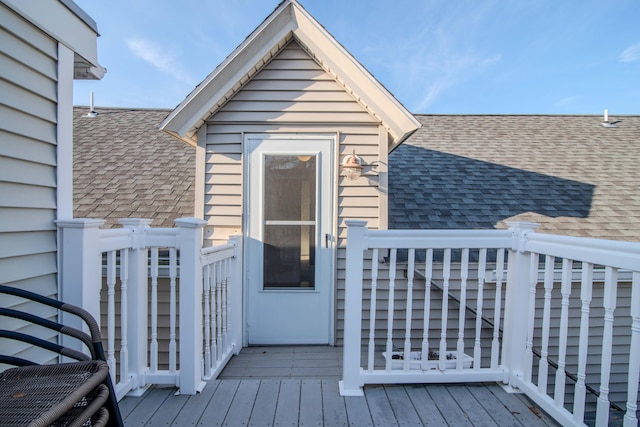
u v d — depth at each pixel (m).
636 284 1.56
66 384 1.30
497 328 2.39
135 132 6.50
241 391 2.27
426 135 6.74
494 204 4.71
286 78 3.73
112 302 2.11
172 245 2.31
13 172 1.73
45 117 1.89
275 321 3.71
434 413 2.04
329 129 3.75
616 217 4.52
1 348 1.67
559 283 4.02
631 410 1.57
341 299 3.75
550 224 4.35
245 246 3.71
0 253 1.67
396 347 3.92
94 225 1.95
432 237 2.31
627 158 5.88
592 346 4.08
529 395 2.18
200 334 2.35
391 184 5.14
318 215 3.74
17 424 1.05
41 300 1.56
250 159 3.73
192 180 5.08
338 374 3.04
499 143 6.41
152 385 2.33
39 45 1.85
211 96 3.49
